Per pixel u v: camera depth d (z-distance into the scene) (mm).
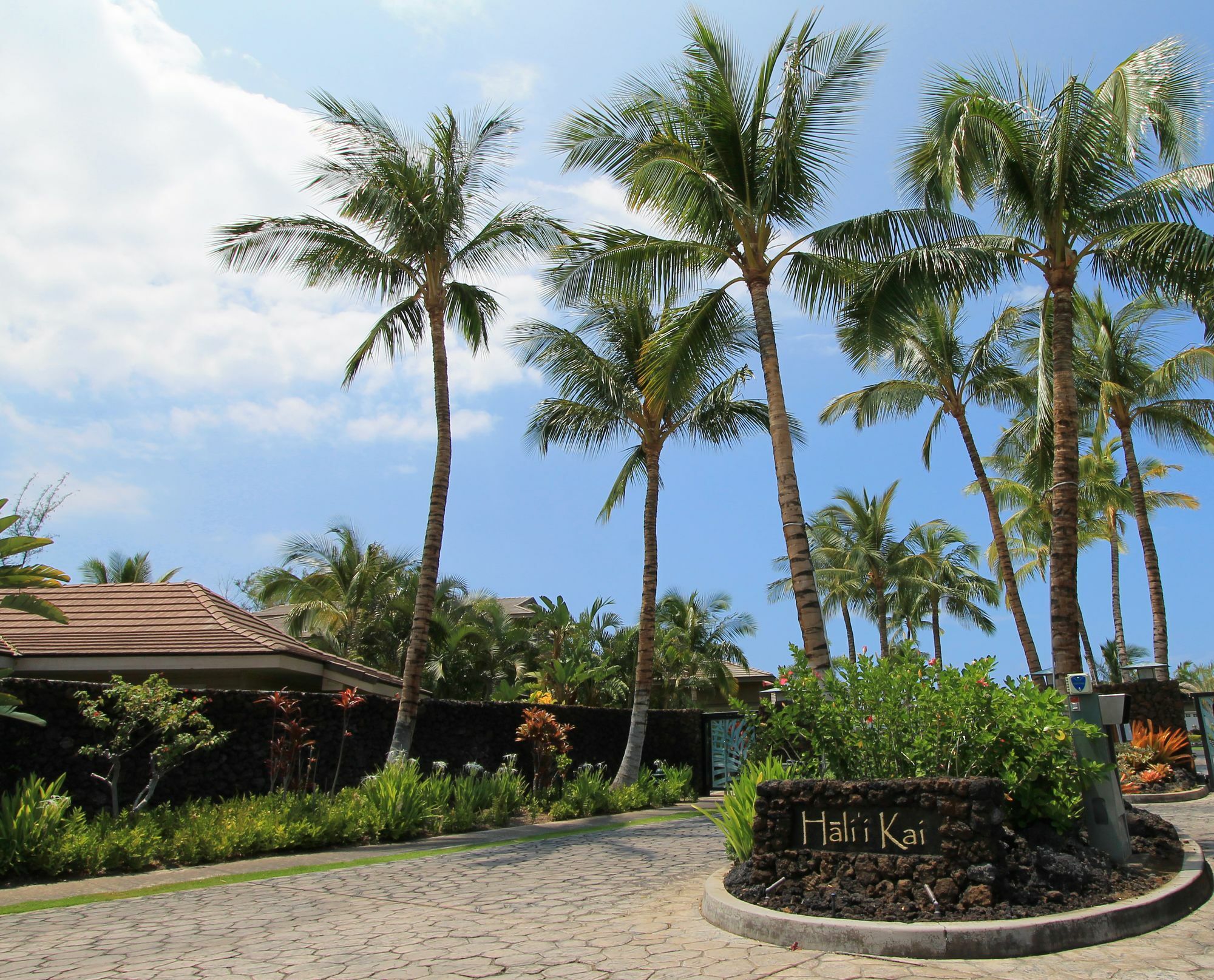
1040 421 12680
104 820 9297
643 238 12383
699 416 17875
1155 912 5488
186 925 6176
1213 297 11195
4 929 6094
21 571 9148
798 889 5848
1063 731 6480
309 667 14422
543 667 28875
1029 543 31938
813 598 10547
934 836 5668
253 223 13461
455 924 6109
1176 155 11531
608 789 15195
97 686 10438
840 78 11695
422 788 12016
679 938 5555
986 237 11586
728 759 19766
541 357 17359
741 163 11828
